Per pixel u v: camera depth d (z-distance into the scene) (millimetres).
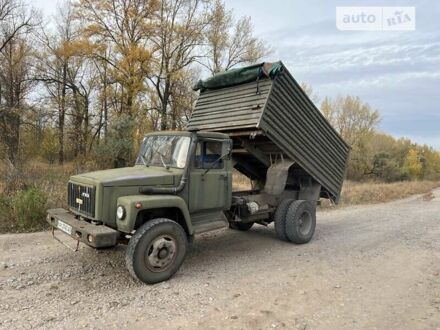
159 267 4840
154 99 27688
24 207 7906
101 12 25125
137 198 4730
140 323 3682
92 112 29453
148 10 25750
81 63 28219
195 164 5559
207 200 5734
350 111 52000
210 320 3777
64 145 28234
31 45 27625
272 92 6312
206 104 7578
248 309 4070
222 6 28094
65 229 5016
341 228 9242
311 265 5824
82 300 4215
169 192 5195
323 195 8914
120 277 4996
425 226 9781
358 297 4484
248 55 29609
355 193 18234
